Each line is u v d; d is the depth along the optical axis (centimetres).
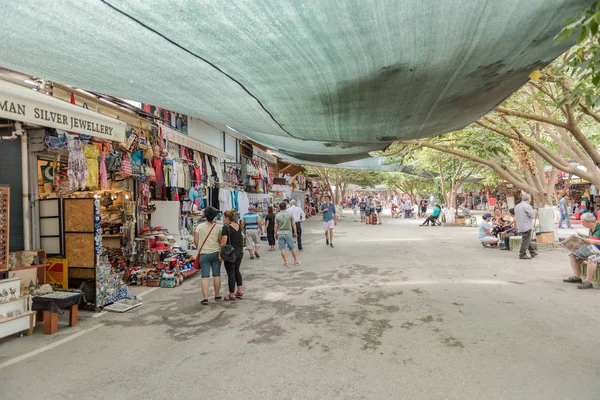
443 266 982
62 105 533
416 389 354
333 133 641
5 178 607
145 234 865
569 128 737
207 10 251
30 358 436
